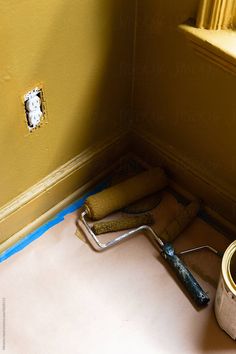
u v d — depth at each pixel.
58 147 1.38
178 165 1.51
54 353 1.24
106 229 1.45
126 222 1.46
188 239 1.46
